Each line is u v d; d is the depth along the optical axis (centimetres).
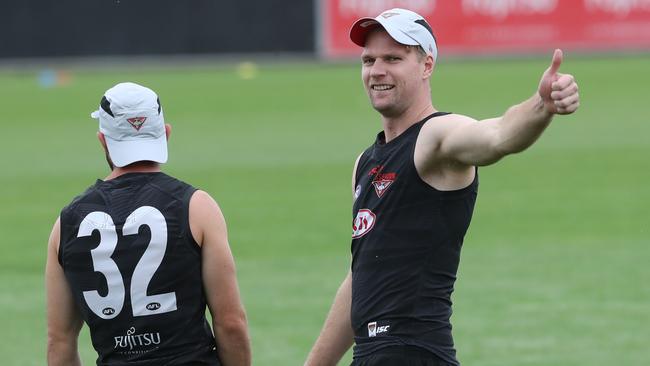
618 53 13288
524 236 4644
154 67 12850
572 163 6606
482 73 11819
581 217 5016
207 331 1781
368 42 1812
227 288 1747
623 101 9575
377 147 1817
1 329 3400
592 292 3703
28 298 3784
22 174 6625
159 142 1761
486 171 6419
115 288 1709
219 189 5947
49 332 1794
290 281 3931
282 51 13150
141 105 1731
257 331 3303
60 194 5909
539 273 3991
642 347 3072
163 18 12800
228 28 13000
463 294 3716
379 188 1783
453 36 13262
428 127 1731
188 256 1717
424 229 1756
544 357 2989
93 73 12419
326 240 4625
